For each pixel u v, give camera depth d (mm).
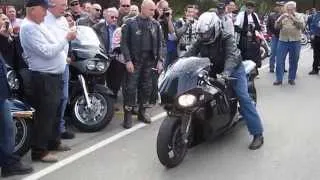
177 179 5914
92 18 9641
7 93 5816
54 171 6191
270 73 14094
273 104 9859
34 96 6320
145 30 8133
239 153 6816
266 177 5945
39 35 6148
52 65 6297
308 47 22922
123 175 6059
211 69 6922
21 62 6805
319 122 8422
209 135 6590
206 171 6160
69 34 6305
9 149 5910
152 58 8289
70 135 7520
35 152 6484
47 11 6527
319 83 12500
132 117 8773
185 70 6250
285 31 12047
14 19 9398
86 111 7828
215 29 6637
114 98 8742
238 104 7176
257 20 12031
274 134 7695
